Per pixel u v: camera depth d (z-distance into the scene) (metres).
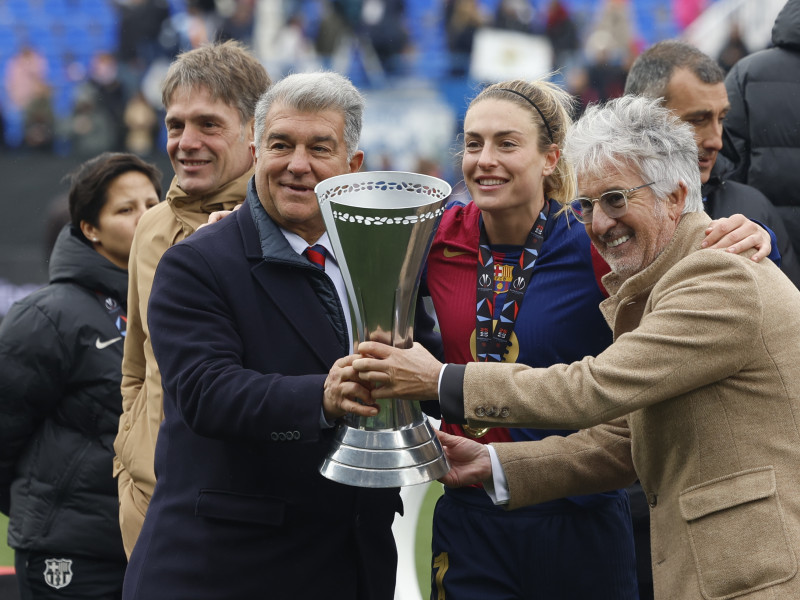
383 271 8.33
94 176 13.21
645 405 8.43
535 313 10.38
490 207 10.34
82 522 12.42
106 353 12.60
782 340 8.30
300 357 9.34
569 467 10.12
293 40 43.75
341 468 8.56
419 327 10.95
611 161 8.62
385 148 41.62
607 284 9.47
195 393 8.77
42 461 12.56
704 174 12.84
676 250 8.79
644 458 8.99
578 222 10.53
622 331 9.12
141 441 10.92
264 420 8.62
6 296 33.41
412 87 42.47
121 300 12.95
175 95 11.57
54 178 41.91
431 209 8.20
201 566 9.15
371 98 41.59
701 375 8.29
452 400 8.69
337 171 9.38
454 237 10.84
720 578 8.20
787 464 8.20
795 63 14.37
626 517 11.14
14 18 48.59
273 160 9.23
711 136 12.65
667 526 8.73
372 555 9.84
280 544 9.30
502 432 10.79
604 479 10.17
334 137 9.27
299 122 9.18
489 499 10.71
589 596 10.77
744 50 37.28
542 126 10.43
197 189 11.47
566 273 10.41
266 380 8.74
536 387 8.60
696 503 8.38
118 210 13.22
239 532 9.20
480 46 42.78
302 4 43.97
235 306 9.20
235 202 11.65
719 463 8.35
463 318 10.59
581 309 10.34
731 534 8.18
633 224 8.70
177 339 9.00
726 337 8.20
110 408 12.53
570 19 42.72
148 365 10.98
